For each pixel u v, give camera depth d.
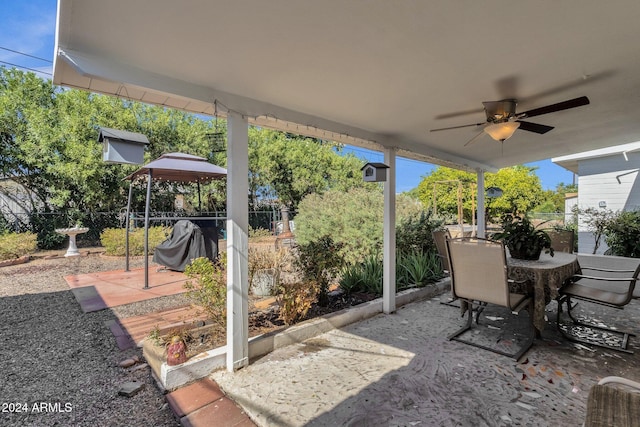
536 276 3.06
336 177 13.41
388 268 4.09
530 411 2.10
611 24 1.79
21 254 8.46
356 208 6.84
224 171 6.16
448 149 5.12
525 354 2.93
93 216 10.78
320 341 3.23
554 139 4.62
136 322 3.80
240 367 2.67
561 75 2.46
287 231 12.38
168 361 2.44
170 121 11.38
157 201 11.67
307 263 4.00
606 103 3.14
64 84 2.15
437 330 3.53
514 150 5.28
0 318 4.01
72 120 9.39
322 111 3.14
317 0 1.50
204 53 1.98
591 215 7.45
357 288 4.66
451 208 13.42
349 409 2.13
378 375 2.56
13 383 2.54
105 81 2.08
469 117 3.41
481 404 2.17
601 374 2.57
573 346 3.11
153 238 9.09
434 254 5.70
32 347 3.18
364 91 2.66
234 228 2.65
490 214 13.34
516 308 2.95
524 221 3.70
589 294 3.26
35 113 9.23
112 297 4.83
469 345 3.12
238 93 2.62
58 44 1.83
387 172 4.09
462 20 1.71
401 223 6.47
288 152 12.70
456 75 2.41
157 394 2.38
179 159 6.12
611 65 2.31
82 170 9.52
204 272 3.07
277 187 13.27
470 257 3.10
